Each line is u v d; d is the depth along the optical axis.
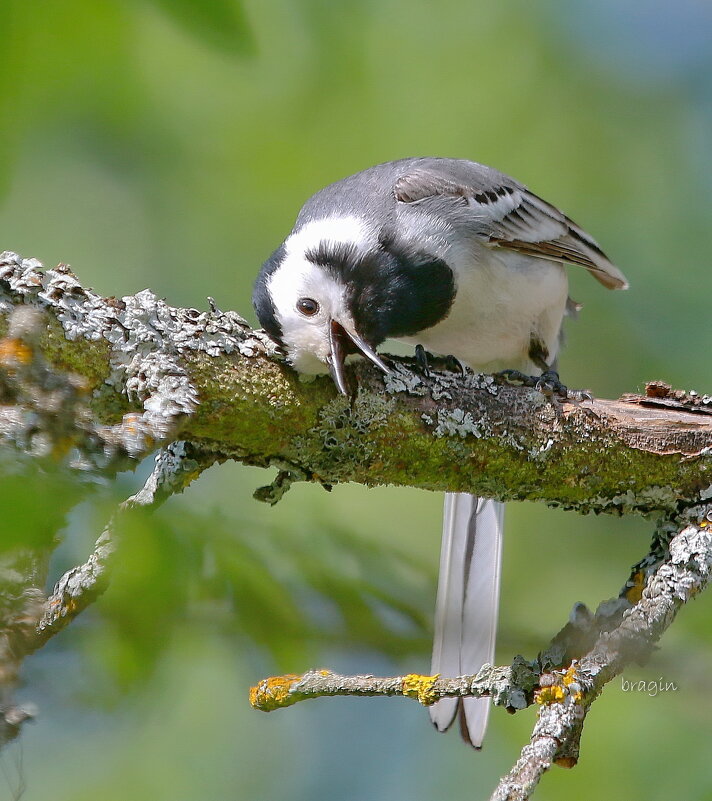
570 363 13.40
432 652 9.21
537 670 6.95
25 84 6.34
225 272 12.95
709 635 9.92
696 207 13.37
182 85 11.76
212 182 12.90
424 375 7.86
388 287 9.68
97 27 6.23
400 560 9.32
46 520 4.69
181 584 6.02
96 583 6.41
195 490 10.89
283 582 8.22
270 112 12.46
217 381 7.13
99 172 12.91
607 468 8.03
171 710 9.52
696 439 8.05
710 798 9.34
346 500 12.16
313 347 7.31
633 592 7.67
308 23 11.97
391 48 12.67
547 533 12.48
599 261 10.84
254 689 7.01
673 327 13.22
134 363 6.95
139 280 12.99
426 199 10.03
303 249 9.65
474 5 12.95
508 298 10.23
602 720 9.87
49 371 6.55
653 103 13.59
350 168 12.63
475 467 7.89
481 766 10.72
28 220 12.81
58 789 9.93
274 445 7.45
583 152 13.20
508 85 13.02
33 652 6.72
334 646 8.77
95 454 6.53
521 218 10.27
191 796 10.14
